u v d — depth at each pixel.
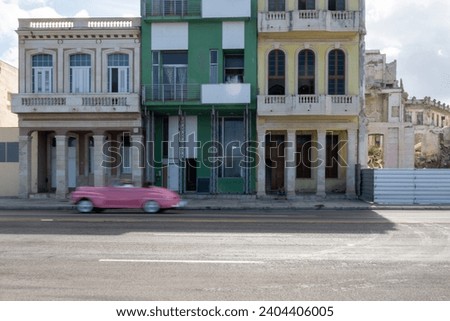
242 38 25.81
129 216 16.53
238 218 15.95
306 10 24.70
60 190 25.84
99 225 13.80
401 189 23.44
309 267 8.32
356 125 25.39
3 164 27.66
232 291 6.79
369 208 21.48
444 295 6.67
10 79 33.81
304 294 6.66
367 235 12.03
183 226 13.59
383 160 34.53
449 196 23.42
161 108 25.92
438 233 12.46
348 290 6.88
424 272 8.01
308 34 25.27
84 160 27.56
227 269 8.15
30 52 26.16
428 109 56.31
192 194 26.06
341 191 26.72
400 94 35.03
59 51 26.06
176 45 26.03
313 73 25.81
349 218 16.33
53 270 8.06
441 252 9.79
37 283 7.23
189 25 26.08
